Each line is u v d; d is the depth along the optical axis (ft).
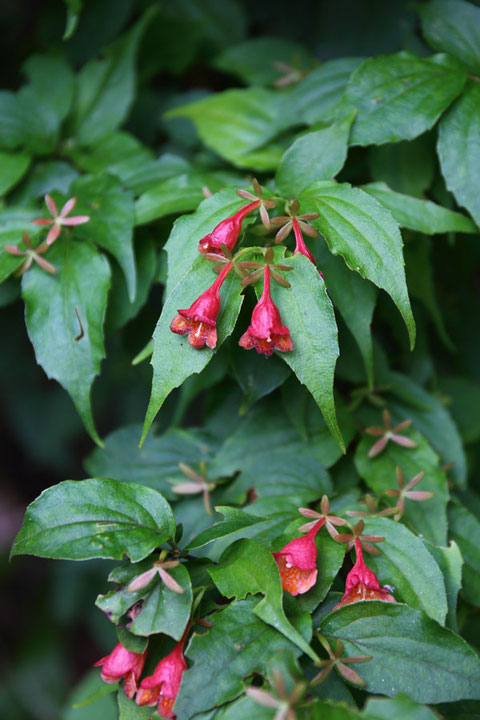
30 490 3.85
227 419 2.36
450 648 2.05
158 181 2.38
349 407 2.30
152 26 2.63
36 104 2.50
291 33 2.68
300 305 2.05
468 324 2.55
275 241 2.10
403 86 2.23
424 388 2.42
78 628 3.68
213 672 2.02
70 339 2.20
